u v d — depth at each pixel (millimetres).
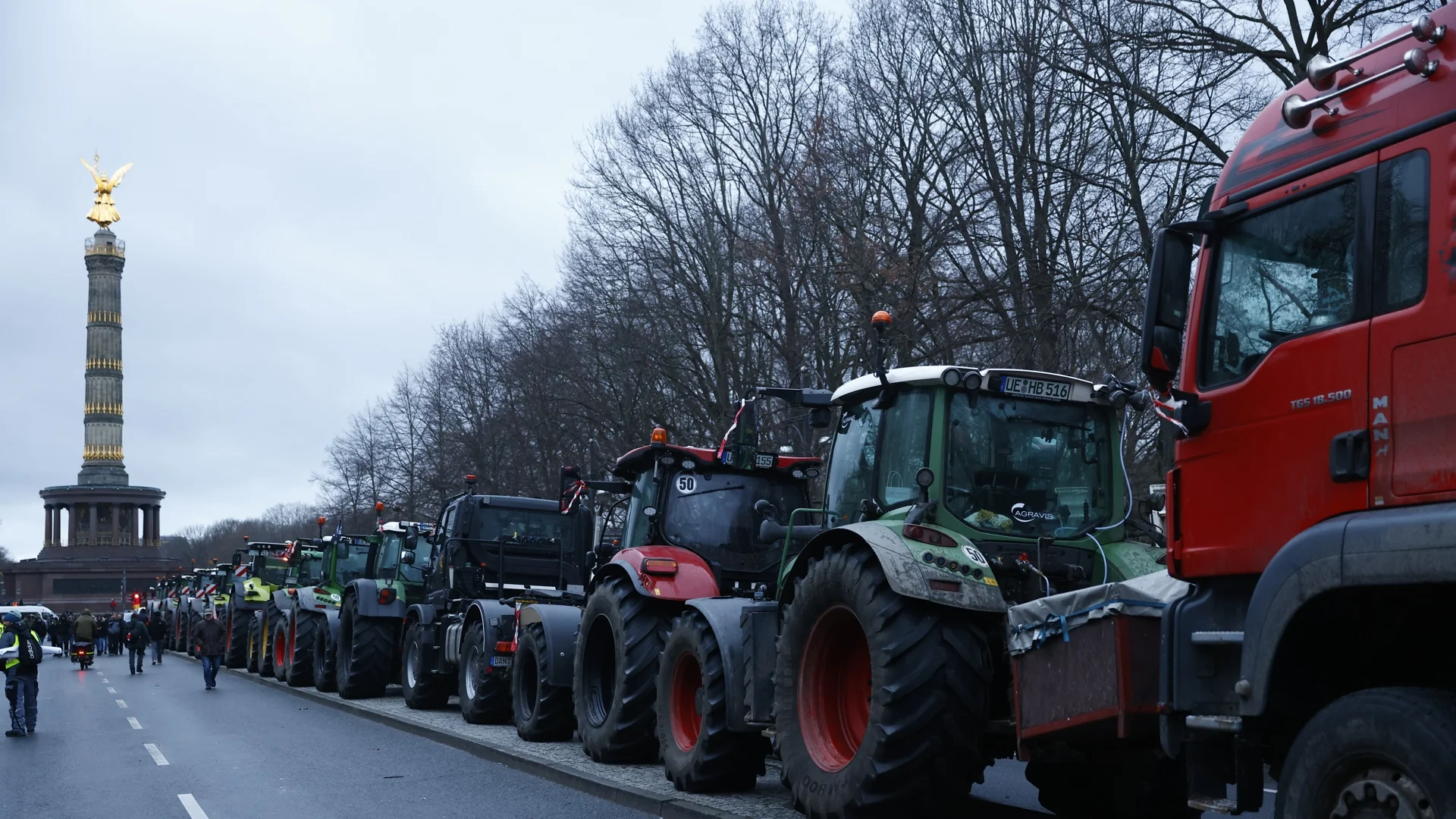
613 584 11227
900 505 7836
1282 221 5098
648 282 35344
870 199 28156
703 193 34812
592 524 15445
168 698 22531
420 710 17781
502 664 14734
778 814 8133
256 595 32688
